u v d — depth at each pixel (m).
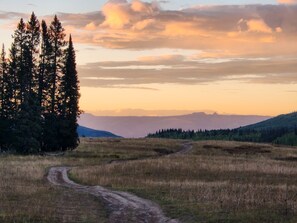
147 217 19.36
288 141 173.38
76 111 76.25
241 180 35.44
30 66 75.62
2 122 71.94
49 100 75.31
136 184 31.70
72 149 74.94
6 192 26.27
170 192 25.95
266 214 17.66
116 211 20.95
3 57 77.50
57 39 77.25
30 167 44.12
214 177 37.88
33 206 21.12
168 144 101.06
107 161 58.97
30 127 65.94
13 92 75.38
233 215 17.84
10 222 16.81
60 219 17.98
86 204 22.98
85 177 36.97
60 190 28.66
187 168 44.88
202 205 20.67
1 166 44.22
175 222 17.94
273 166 47.84
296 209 18.53
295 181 34.66
